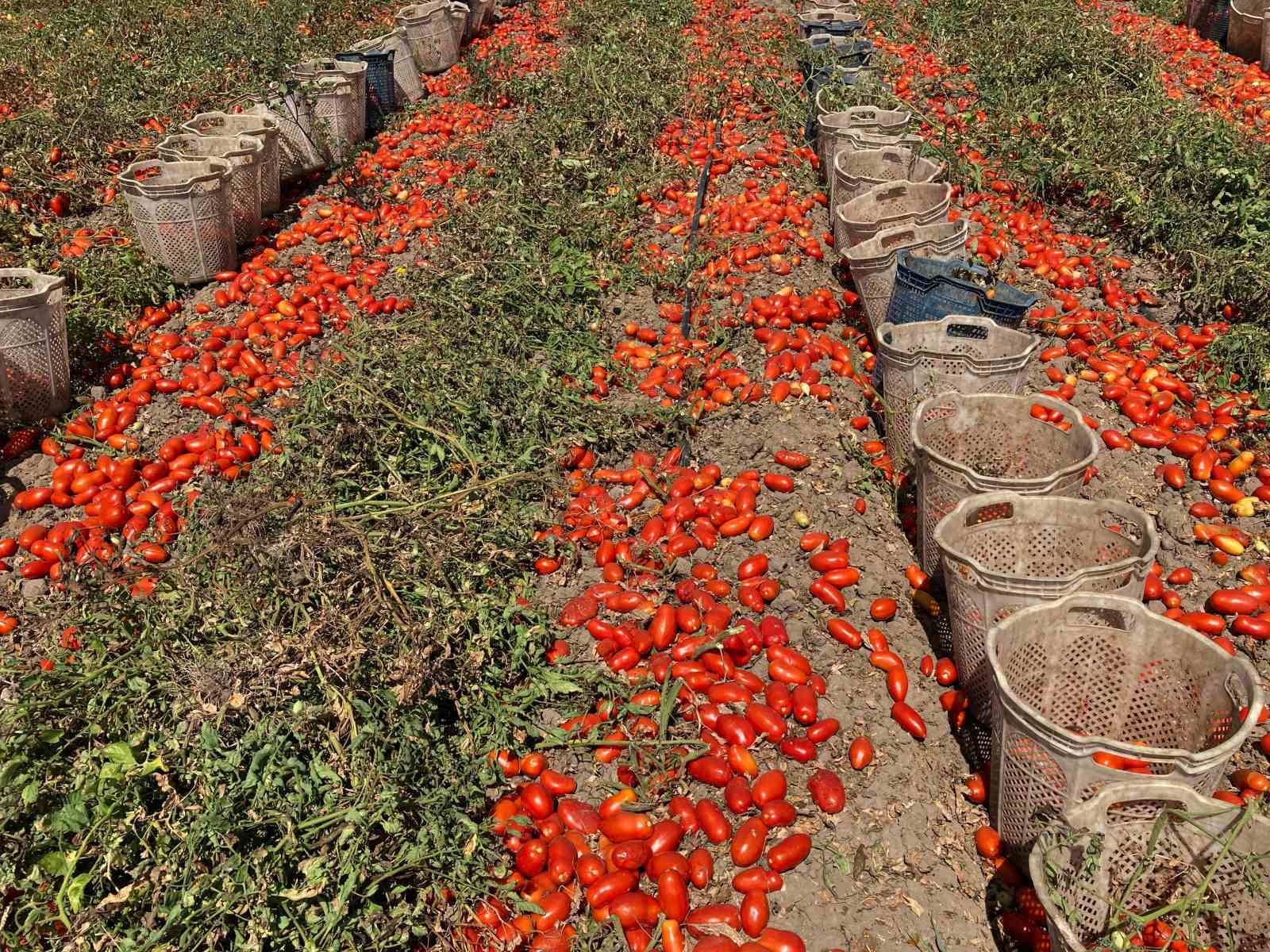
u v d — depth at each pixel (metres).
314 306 3.56
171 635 1.98
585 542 2.56
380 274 3.83
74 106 4.79
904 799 1.92
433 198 4.55
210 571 2.10
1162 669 1.80
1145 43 6.29
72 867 1.61
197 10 6.86
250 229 4.12
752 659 2.18
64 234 4.01
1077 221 4.36
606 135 4.95
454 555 2.31
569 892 1.75
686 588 2.30
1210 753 1.49
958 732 2.07
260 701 1.83
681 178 4.69
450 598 2.13
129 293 3.49
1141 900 1.58
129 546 2.40
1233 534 2.54
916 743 2.04
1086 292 3.76
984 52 6.19
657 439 3.01
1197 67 6.32
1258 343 3.13
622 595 2.30
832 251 4.11
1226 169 4.01
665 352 3.37
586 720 2.05
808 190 4.68
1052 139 4.73
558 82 5.66
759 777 1.90
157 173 3.93
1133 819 1.54
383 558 2.20
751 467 2.85
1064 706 1.92
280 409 3.00
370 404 2.70
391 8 7.84
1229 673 1.67
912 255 3.25
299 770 1.76
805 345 3.35
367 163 4.81
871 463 2.82
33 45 5.72
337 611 1.99
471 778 1.94
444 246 3.82
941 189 3.62
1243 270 3.45
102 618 2.09
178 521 2.58
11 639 2.25
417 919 1.65
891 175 4.06
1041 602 1.83
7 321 2.82
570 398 3.00
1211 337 3.29
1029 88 5.38
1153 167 4.30
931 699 2.14
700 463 2.90
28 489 2.75
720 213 4.27
